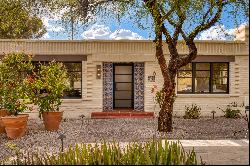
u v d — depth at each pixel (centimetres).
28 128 1479
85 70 1923
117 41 1911
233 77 1964
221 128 1491
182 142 846
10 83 1316
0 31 2191
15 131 1229
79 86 1945
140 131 1384
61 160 548
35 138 1232
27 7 1512
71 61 1923
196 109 1881
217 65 1981
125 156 546
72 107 1922
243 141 848
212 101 1958
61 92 1434
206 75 1978
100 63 1928
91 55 1919
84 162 530
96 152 546
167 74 1334
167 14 1208
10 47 1870
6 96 1293
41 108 1406
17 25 1703
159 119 1380
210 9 1242
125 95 2031
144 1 1222
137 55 1920
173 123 1647
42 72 1445
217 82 1983
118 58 1916
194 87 1972
